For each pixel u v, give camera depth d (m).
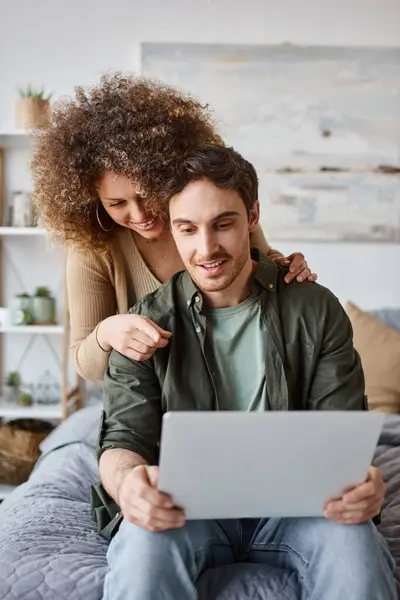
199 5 3.54
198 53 3.53
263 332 1.48
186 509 1.26
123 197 1.60
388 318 3.40
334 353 1.49
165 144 1.58
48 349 3.69
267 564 1.46
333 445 1.18
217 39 3.55
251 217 1.48
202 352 1.48
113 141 1.56
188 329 1.49
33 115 3.39
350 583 1.26
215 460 1.18
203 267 1.38
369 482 1.27
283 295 1.51
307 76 3.55
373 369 3.04
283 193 3.59
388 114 3.56
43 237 3.62
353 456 1.21
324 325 1.49
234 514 1.27
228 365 1.49
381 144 3.57
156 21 3.54
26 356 3.70
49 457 2.40
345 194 3.60
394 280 3.63
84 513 1.85
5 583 1.45
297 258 1.63
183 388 1.46
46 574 1.47
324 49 3.54
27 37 3.57
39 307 3.50
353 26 3.54
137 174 1.56
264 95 3.55
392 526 1.73
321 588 1.31
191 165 1.36
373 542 1.29
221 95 3.55
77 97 1.69
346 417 1.15
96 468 2.19
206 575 1.41
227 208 1.35
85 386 3.71
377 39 3.55
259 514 1.28
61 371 3.70
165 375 1.47
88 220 1.70
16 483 3.28
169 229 1.72
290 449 1.18
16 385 3.56
